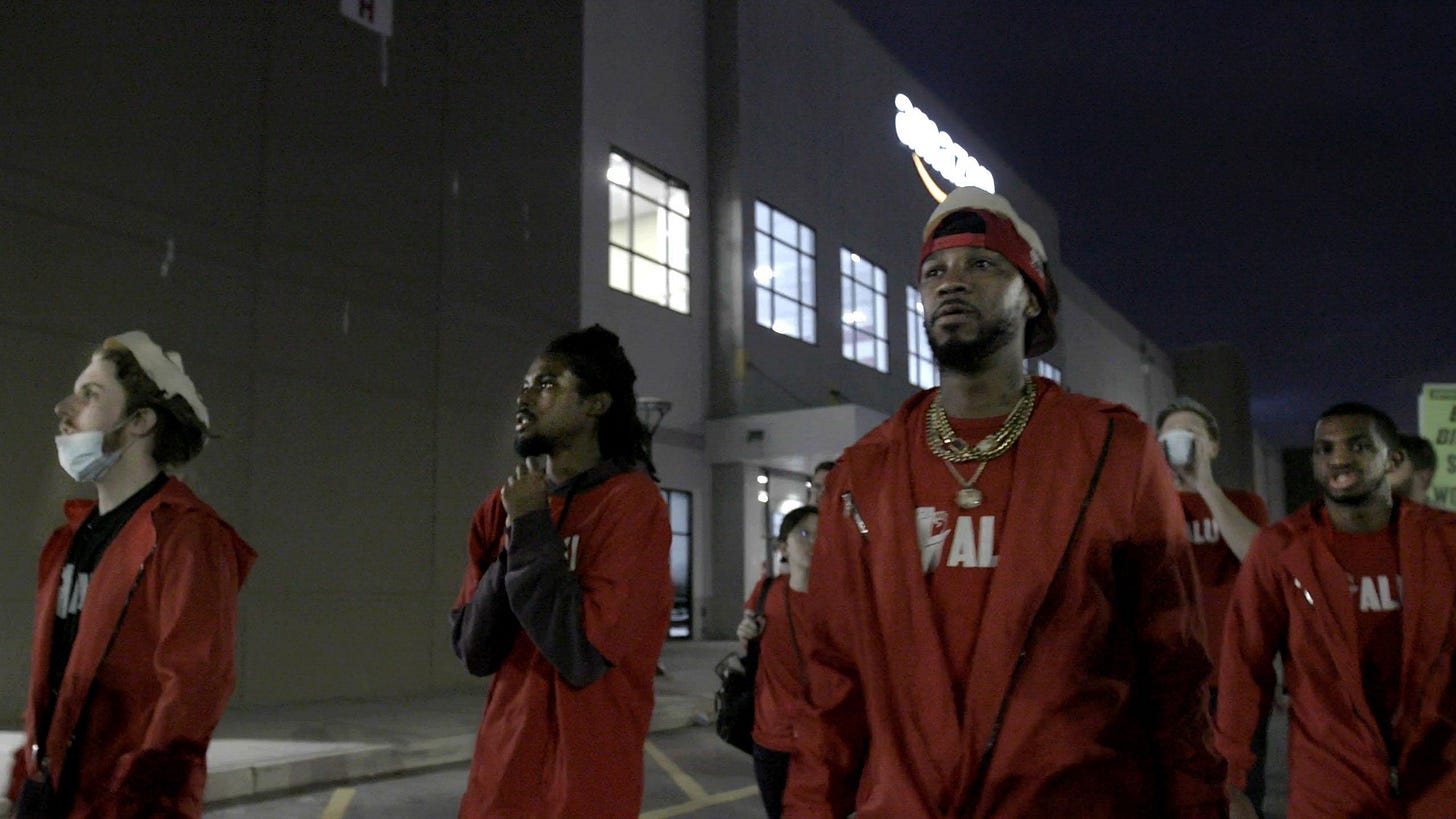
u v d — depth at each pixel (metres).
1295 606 3.37
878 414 21.47
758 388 22.98
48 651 2.65
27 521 9.44
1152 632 1.90
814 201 25.44
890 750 1.88
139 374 2.75
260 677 11.19
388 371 13.04
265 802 7.07
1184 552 1.94
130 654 2.47
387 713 10.66
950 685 1.85
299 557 11.73
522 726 2.60
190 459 2.87
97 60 10.29
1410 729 3.13
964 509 1.95
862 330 26.92
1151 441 1.93
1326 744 3.25
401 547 12.98
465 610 2.81
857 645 2.01
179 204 10.91
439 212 13.97
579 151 16.59
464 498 13.93
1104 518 1.86
